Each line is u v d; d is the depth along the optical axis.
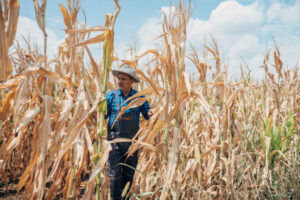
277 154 3.58
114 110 2.81
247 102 4.29
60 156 2.10
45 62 2.06
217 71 3.42
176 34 2.38
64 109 2.29
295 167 3.33
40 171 2.02
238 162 3.26
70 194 2.45
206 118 3.16
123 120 2.77
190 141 3.07
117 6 2.11
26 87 1.93
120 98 2.84
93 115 2.56
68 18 2.38
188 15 2.41
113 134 2.79
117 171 2.75
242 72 4.46
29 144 3.72
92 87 3.19
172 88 2.30
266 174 3.05
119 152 2.77
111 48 2.17
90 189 2.06
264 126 3.86
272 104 4.45
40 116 2.27
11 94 1.95
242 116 3.98
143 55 2.66
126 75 2.79
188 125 2.88
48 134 1.96
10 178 3.89
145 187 2.59
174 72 2.27
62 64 2.95
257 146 3.85
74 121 2.27
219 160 3.12
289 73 4.92
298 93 5.04
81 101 2.28
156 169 3.13
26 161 3.78
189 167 2.52
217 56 3.41
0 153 1.95
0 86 1.83
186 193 2.84
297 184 3.14
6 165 3.69
